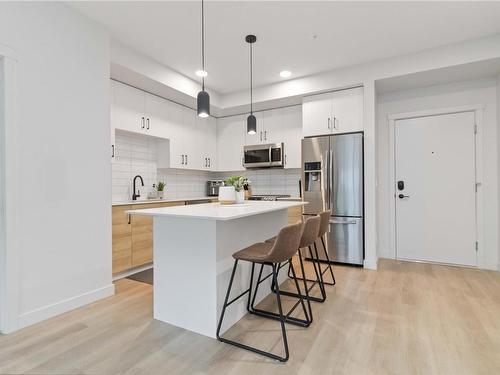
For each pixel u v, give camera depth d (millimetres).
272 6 2365
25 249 2029
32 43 2086
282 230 1632
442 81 3480
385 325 2021
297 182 4688
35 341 1835
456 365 1566
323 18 2533
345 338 1857
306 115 3912
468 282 2914
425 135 3715
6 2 1949
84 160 2436
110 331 1972
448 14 2475
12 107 1956
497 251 3357
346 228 3566
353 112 3598
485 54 2861
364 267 3475
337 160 3609
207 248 1919
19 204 1991
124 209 3133
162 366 1580
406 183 3836
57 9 2252
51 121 2195
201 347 1772
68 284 2305
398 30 2730
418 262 3734
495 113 3332
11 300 1947
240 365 1589
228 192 2482
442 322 2055
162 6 2350
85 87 2455
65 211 2283
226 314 1988
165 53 3168
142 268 3486
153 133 3793
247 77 3838
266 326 2041
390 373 1507
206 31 2736
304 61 3385
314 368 1556
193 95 3930
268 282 2633
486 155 3396
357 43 2975
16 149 1975
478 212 3447
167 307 2096
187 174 4871
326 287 2807
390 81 3461
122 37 2830
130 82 3391
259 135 4645
